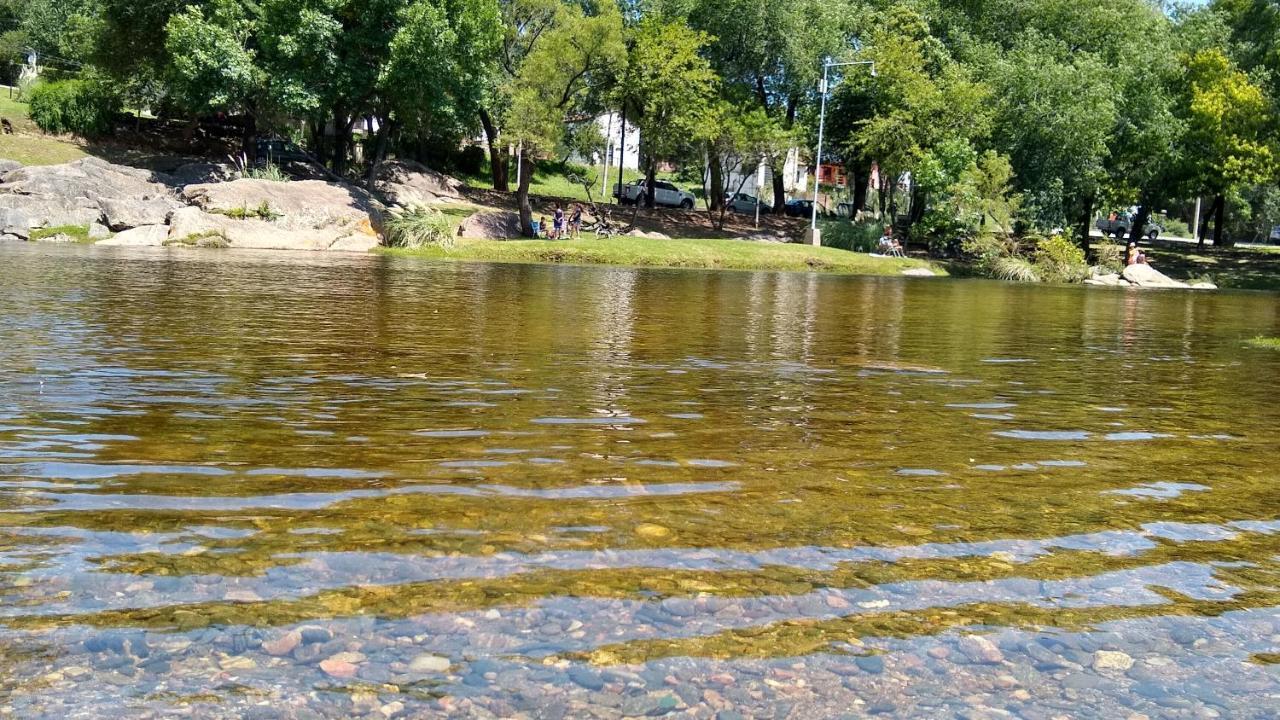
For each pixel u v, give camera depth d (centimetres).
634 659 257
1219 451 536
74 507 367
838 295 1950
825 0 4578
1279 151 3797
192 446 470
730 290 1945
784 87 4725
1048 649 273
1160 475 473
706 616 286
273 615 275
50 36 5344
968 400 693
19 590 286
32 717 218
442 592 295
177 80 3528
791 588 309
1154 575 332
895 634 279
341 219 3038
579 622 278
